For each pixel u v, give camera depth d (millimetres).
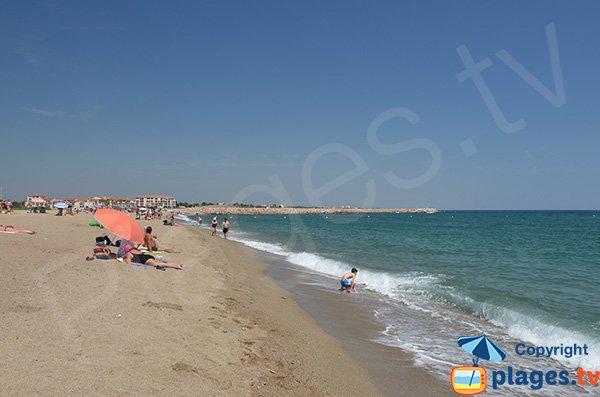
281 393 5070
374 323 9562
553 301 11406
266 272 16641
